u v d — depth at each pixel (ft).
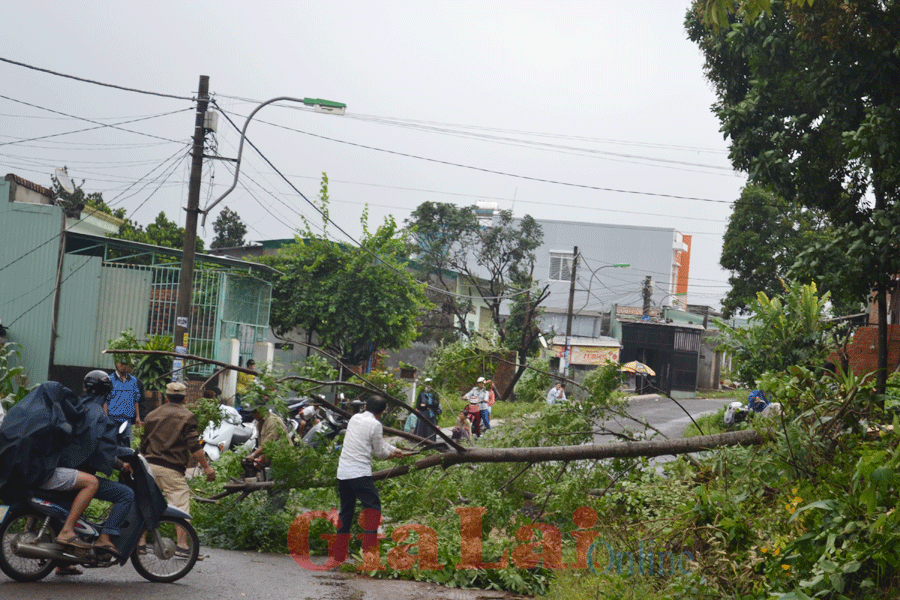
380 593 21.04
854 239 36.01
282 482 28.17
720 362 167.84
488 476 27.55
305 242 89.40
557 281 177.88
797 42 37.42
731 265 131.13
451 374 32.55
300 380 28.91
